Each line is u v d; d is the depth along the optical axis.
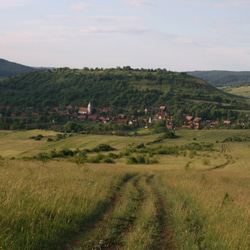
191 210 12.95
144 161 60.38
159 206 14.34
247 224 10.64
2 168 23.33
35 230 8.51
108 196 15.95
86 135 137.62
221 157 71.25
